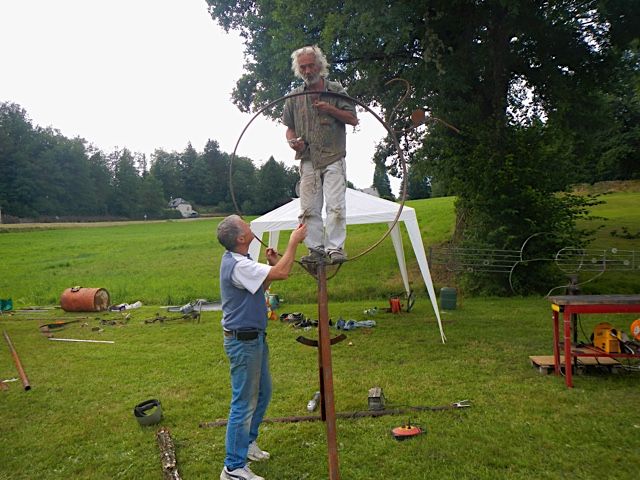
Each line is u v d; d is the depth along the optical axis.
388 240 22.81
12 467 4.19
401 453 4.07
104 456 4.32
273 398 5.56
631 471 3.63
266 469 3.91
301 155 3.56
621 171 31.55
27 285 17.89
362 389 5.71
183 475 3.90
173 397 5.73
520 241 12.54
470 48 12.79
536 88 14.77
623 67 13.69
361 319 10.05
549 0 12.00
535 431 4.35
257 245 10.34
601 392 5.27
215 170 105.81
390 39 10.32
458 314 10.21
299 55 3.48
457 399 5.24
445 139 14.23
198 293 15.02
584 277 13.31
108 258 25.75
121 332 9.76
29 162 74.06
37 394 6.04
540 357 6.32
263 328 3.58
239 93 16.62
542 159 12.52
